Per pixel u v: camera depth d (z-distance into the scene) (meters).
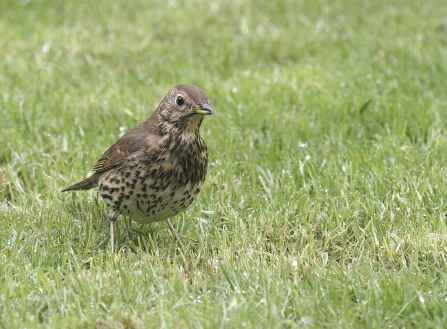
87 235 10.13
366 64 16.28
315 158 12.30
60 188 11.55
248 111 13.95
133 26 18.91
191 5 19.94
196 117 9.36
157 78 16.00
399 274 9.09
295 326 7.88
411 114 13.59
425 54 16.42
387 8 19.59
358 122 13.60
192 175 9.56
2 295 8.45
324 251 9.90
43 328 7.89
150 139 9.36
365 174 11.53
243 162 12.23
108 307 8.41
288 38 17.86
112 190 9.60
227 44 17.62
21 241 10.08
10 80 15.73
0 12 19.89
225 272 8.91
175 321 7.97
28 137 13.20
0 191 11.66
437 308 8.14
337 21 19.00
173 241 10.19
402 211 10.62
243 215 10.85
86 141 13.01
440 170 11.50
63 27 18.92
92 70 16.23
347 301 8.34
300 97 14.55
